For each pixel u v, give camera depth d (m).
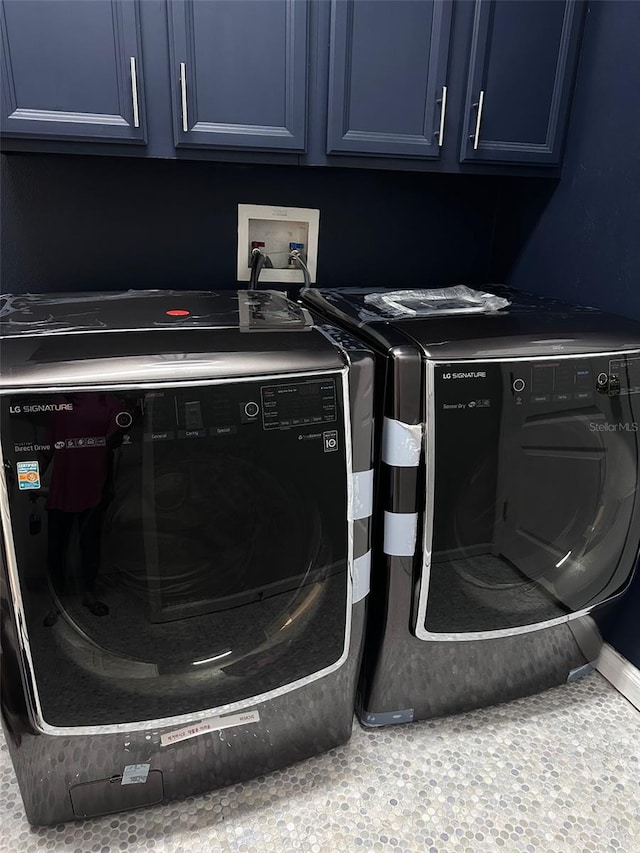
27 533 0.86
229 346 0.97
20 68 1.15
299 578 1.10
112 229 1.57
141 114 1.23
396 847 1.09
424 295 1.45
